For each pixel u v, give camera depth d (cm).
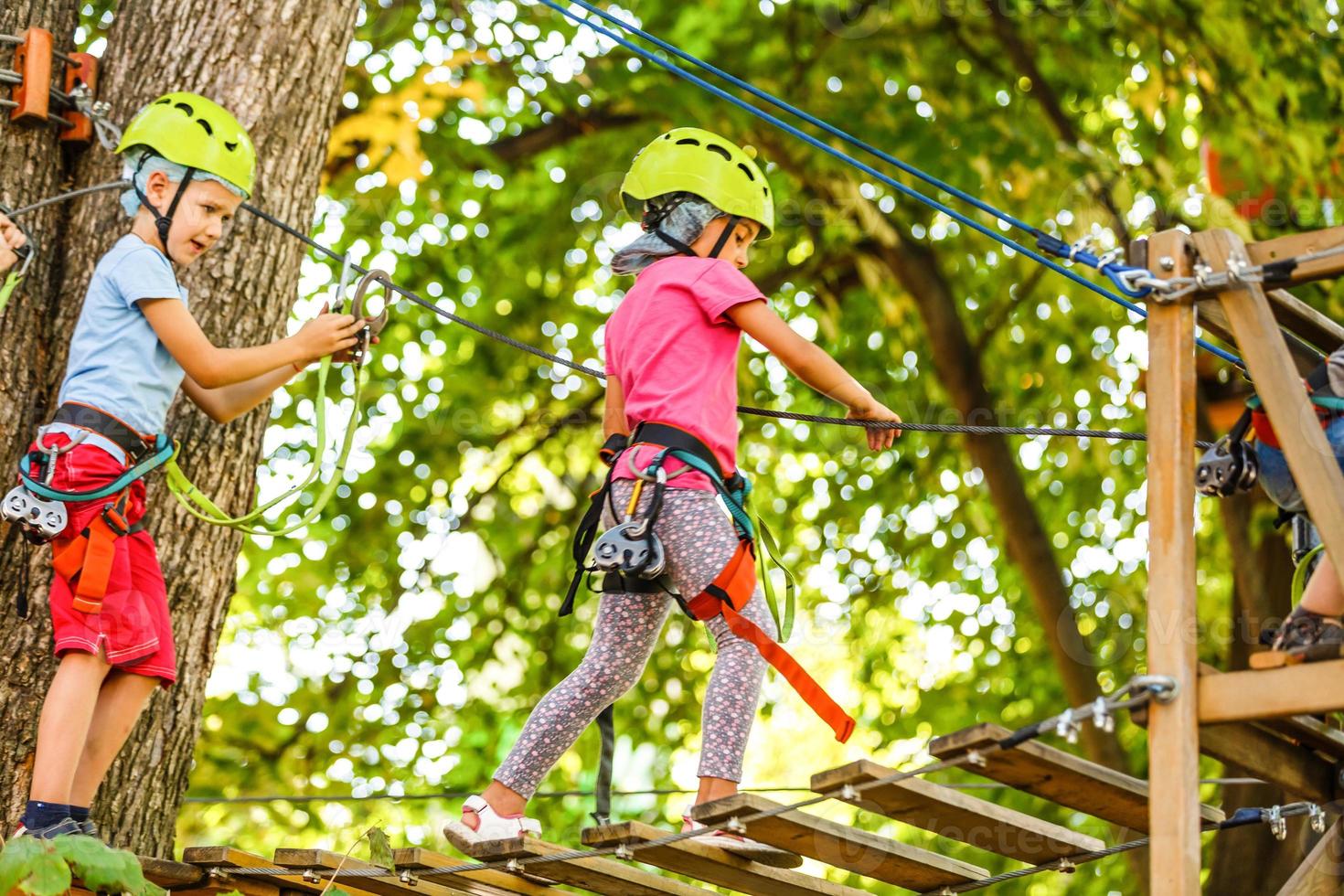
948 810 406
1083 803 408
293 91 577
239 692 1160
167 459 456
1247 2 1018
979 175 1063
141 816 521
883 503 1238
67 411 437
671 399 444
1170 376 379
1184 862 348
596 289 1194
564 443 1220
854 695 1292
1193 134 1073
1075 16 1088
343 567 1180
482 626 1196
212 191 460
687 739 1202
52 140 548
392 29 1063
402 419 1186
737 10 1098
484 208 1143
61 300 537
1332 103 1000
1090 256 388
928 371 1207
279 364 461
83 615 429
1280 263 375
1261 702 354
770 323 449
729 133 1048
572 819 1166
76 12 582
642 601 456
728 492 443
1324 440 370
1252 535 951
